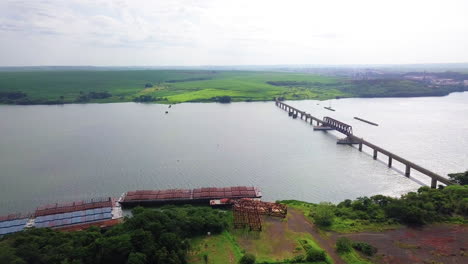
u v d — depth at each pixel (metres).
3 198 138.75
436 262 88.81
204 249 95.94
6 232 102.94
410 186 154.75
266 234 104.94
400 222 110.25
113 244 82.56
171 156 196.62
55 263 76.50
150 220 95.50
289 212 120.88
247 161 189.12
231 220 114.12
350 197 143.00
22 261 72.94
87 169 173.25
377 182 159.62
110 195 142.50
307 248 95.69
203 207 122.81
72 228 106.00
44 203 134.50
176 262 83.94
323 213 112.06
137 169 173.75
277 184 156.12
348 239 100.75
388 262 89.19
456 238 100.38
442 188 142.00
